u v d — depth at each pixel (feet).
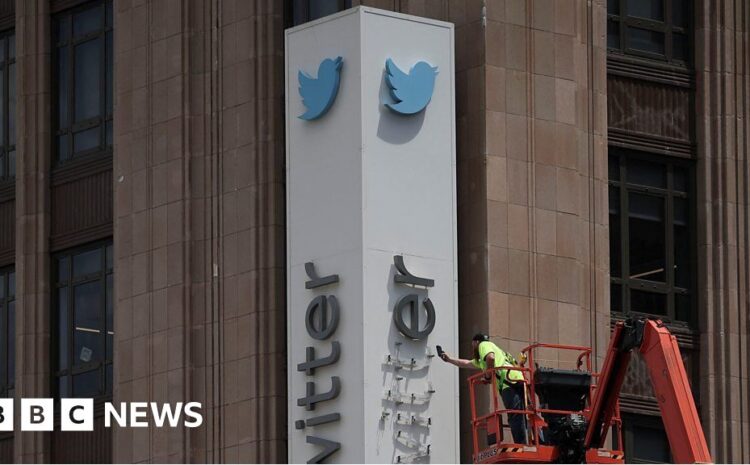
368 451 229.45
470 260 236.84
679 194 253.24
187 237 249.75
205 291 248.32
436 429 231.91
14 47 274.98
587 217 244.01
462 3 241.55
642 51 253.85
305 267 236.02
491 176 237.25
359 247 232.73
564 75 243.40
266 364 242.37
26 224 267.18
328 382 233.14
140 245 253.85
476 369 234.38
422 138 236.43
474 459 222.48
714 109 254.88
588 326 241.14
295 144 239.30
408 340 232.53
